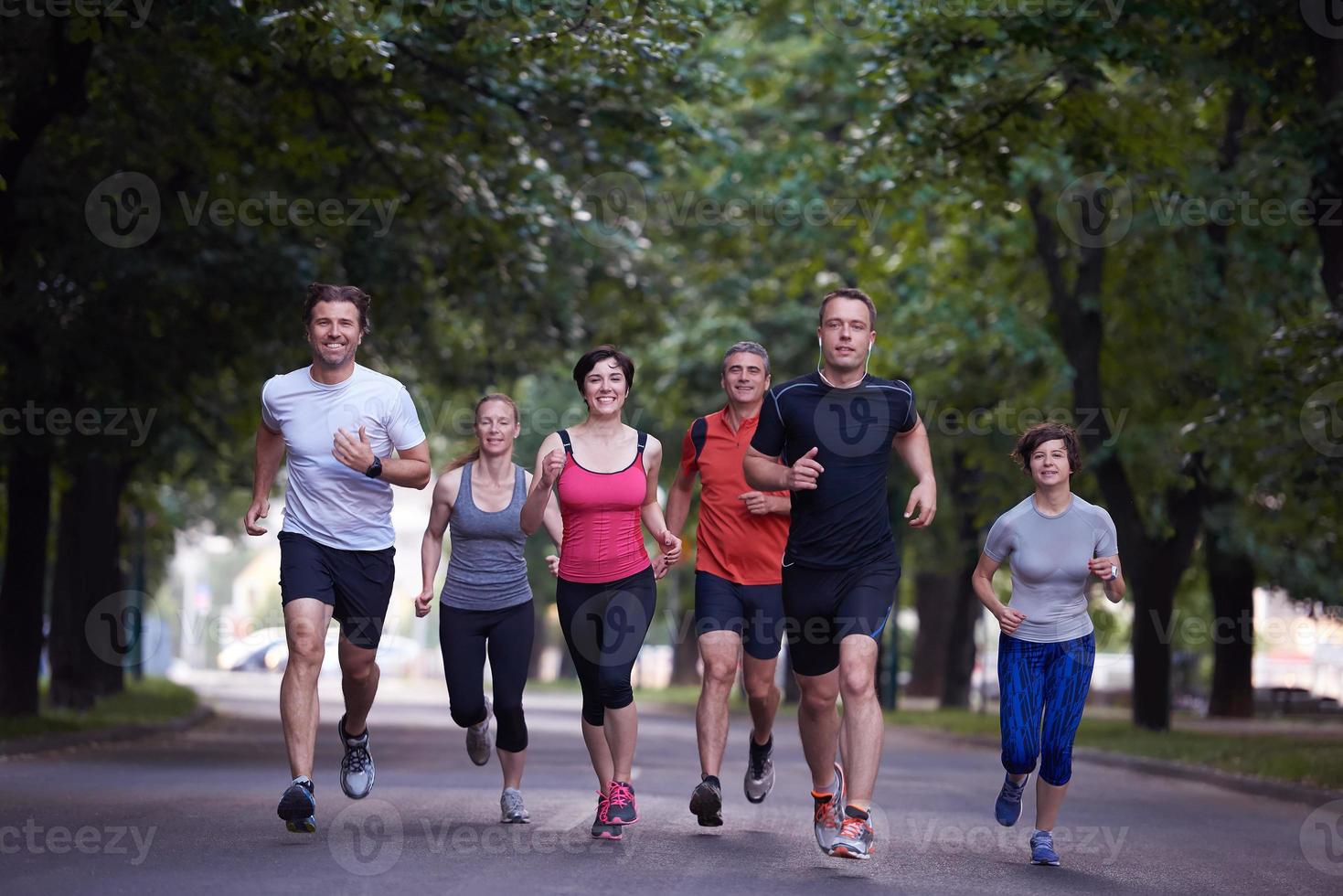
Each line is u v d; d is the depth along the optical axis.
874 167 31.53
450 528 14.79
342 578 13.45
